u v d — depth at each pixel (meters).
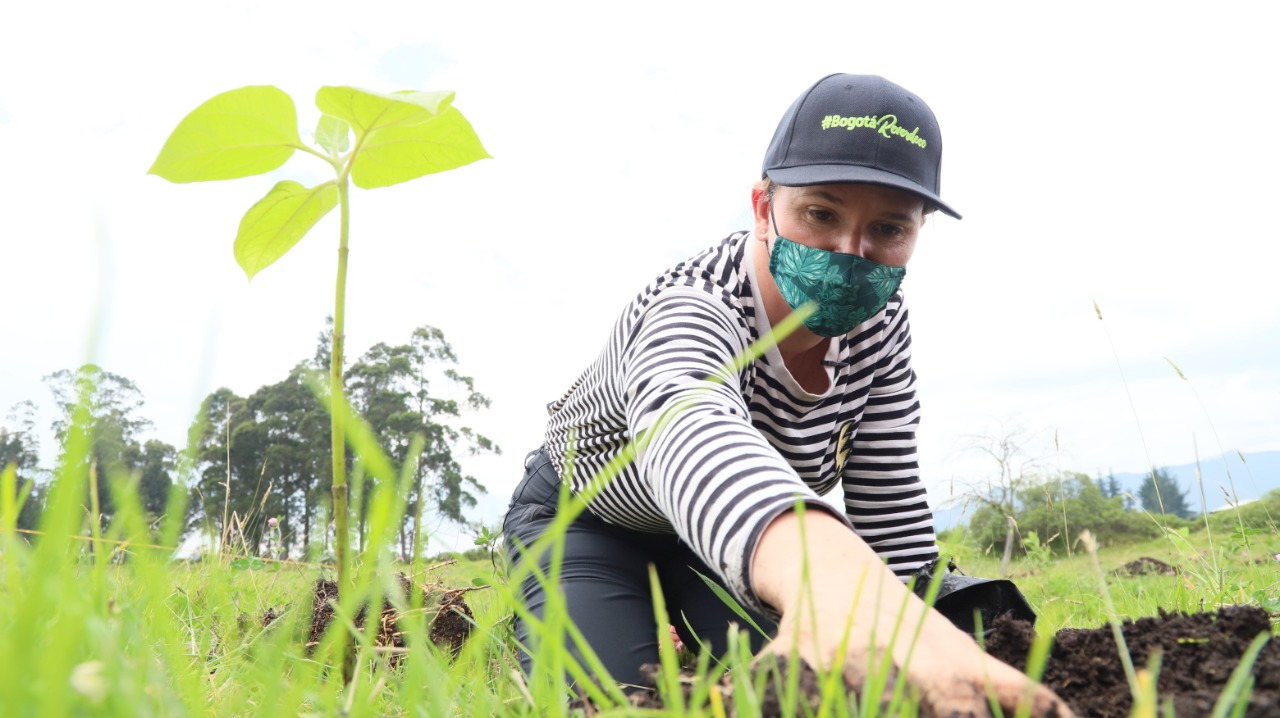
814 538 1.07
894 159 1.84
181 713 0.77
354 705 0.94
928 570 1.73
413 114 1.10
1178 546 3.27
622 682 1.90
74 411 0.56
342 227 1.09
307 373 0.71
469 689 1.21
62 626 0.66
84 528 0.94
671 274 2.00
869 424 2.36
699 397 1.39
